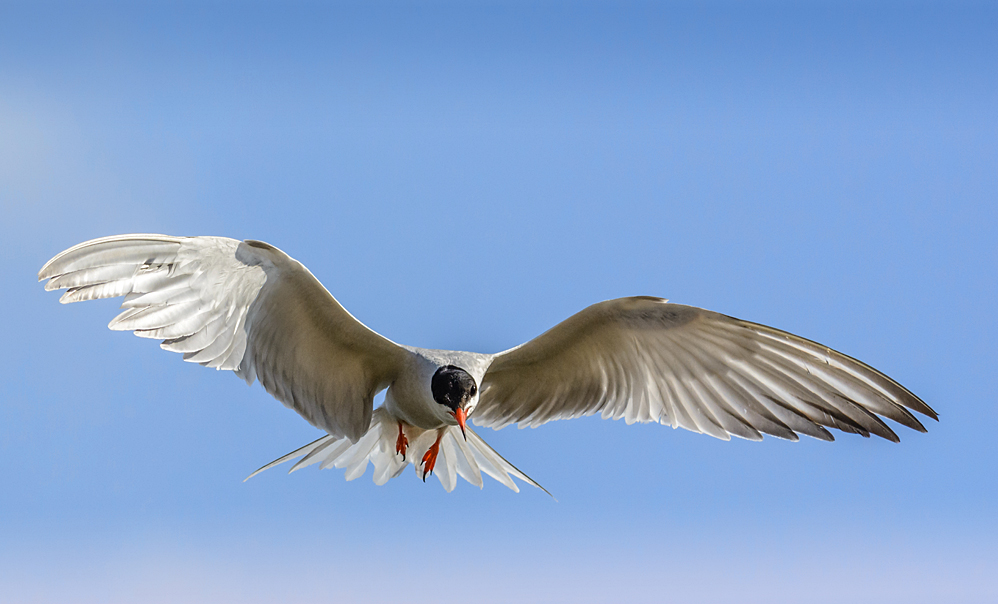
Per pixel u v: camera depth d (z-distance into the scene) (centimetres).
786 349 1075
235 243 929
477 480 1176
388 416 1169
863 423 1065
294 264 943
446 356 1080
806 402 1095
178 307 927
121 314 897
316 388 1059
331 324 1015
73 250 880
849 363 1052
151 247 909
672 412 1155
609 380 1170
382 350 1063
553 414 1209
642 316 1094
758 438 1119
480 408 1227
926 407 1029
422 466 1177
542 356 1153
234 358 970
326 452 1175
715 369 1124
